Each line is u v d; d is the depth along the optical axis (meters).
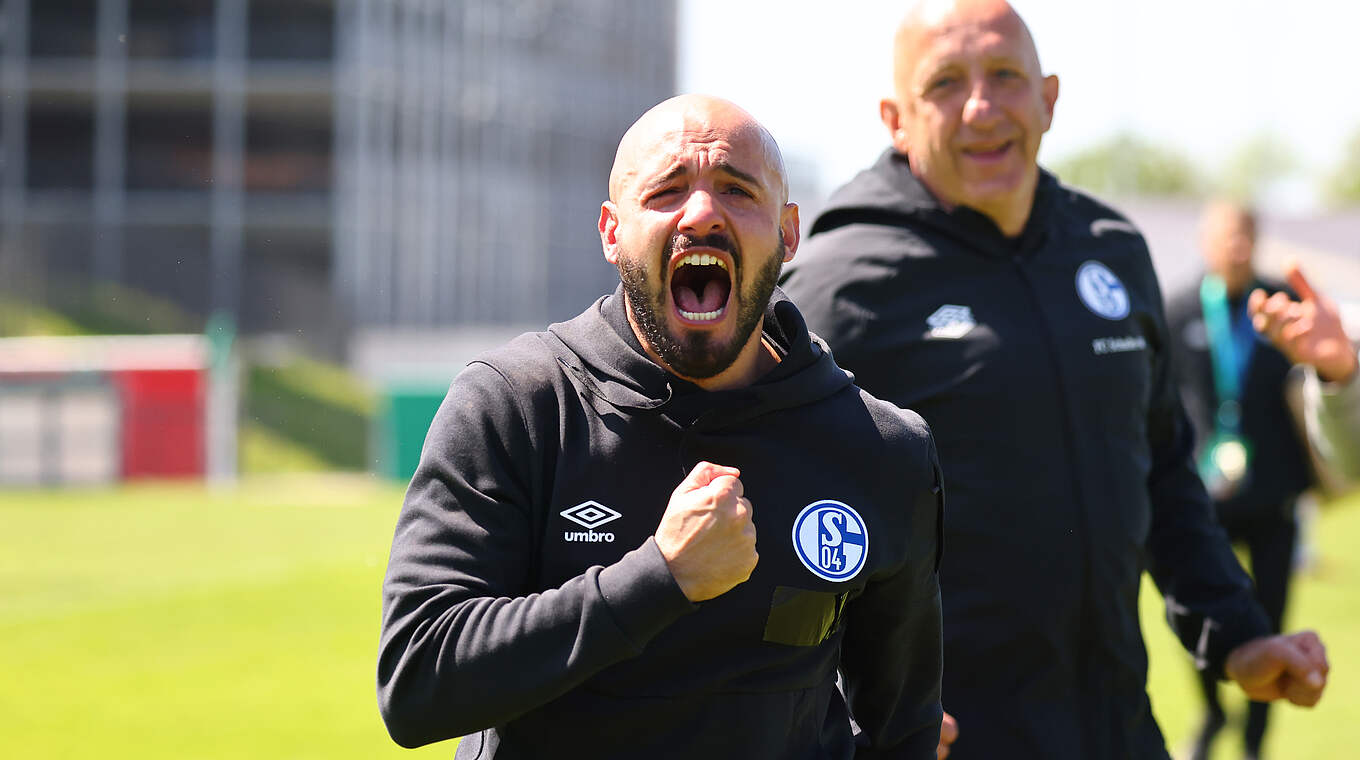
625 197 3.88
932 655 4.46
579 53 95.56
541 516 3.88
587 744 3.83
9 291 63.22
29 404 47.44
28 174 73.81
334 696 14.23
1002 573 5.61
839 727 4.27
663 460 3.88
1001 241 5.87
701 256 3.79
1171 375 6.42
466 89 84.81
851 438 4.04
